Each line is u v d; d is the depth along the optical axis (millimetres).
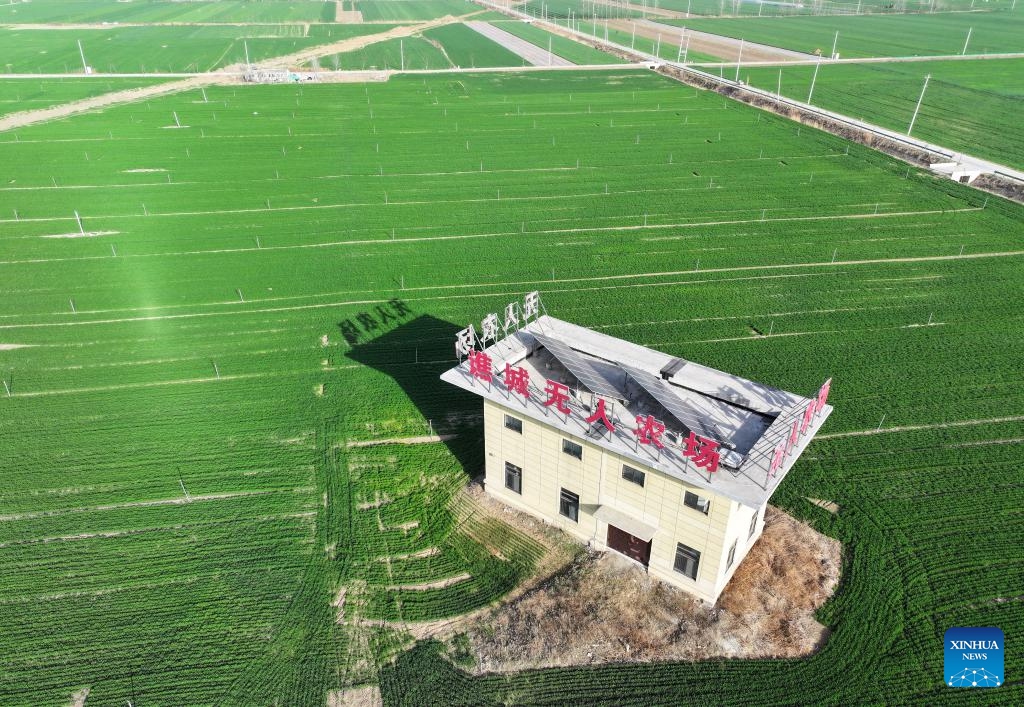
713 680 23359
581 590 26500
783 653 24250
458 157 79250
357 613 26078
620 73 125812
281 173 74312
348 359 41844
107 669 24000
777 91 105312
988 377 38969
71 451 34250
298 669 24047
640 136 86125
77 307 47906
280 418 36594
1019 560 27531
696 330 44375
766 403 26812
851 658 23906
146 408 37406
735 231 58750
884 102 97500
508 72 127250
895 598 26016
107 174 73750
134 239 58531
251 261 54688
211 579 27359
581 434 25344
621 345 30766
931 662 23734
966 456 32938
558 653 24328
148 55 139875
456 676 23750
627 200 66000
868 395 37562
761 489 22359
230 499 31297
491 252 55781
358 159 78625
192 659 24344
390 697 23156
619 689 23141
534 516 30172
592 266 53250
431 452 34125
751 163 75375
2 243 57531
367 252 56125
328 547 28922
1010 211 60969
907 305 46719
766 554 27828
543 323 32812
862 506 30234
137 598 26547
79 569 27719
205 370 40844
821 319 45281
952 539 28500
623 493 26031
